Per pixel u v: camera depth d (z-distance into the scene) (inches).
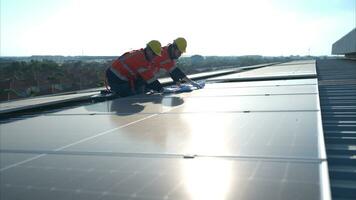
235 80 309.4
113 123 118.2
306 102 142.0
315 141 80.6
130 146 86.0
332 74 384.5
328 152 89.8
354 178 72.9
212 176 62.1
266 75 346.9
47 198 57.5
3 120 156.9
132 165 71.2
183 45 236.4
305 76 301.6
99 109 157.5
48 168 72.8
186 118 119.6
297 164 65.5
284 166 64.7
